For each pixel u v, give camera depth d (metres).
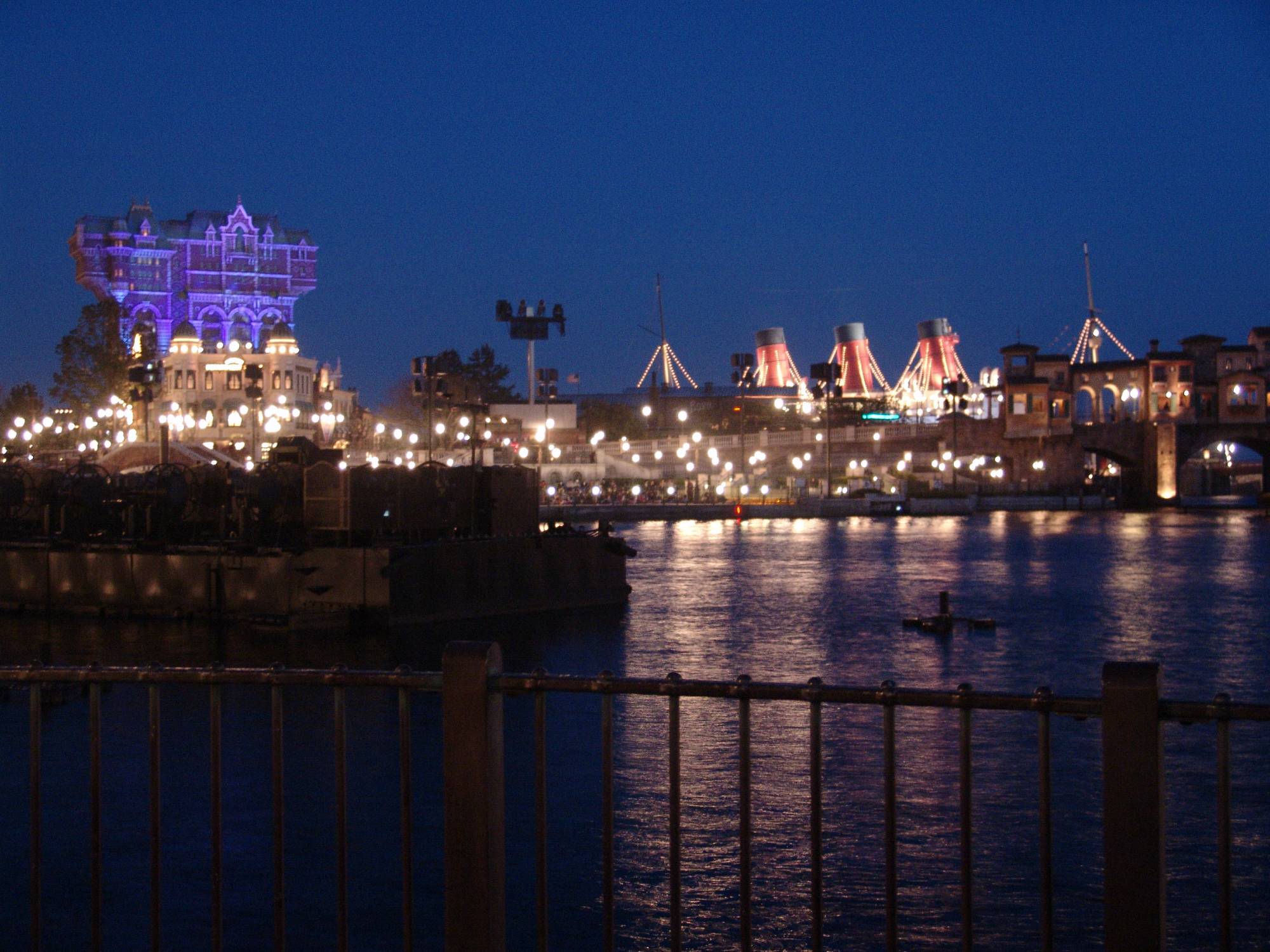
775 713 24.81
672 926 8.09
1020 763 20.56
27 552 43.53
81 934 13.74
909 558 69.81
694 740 22.41
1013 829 17.06
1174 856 16.25
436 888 15.06
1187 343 148.12
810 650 35.00
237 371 115.94
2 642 36.19
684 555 71.81
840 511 119.94
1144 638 37.47
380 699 26.62
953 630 39.38
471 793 7.78
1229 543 82.06
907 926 13.73
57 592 43.03
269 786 19.58
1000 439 145.12
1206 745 21.86
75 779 19.97
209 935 13.65
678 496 122.31
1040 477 144.75
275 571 39.03
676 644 36.22
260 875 15.56
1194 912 14.34
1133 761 7.01
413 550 38.53
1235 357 148.00
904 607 46.00
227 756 21.52
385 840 16.86
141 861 16.08
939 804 18.23
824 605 46.44
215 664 8.51
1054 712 7.29
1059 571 61.25
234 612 39.81
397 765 20.83
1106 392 161.88
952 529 99.62
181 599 40.75
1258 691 28.36
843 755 21.19
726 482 125.75
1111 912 7.01
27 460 90.50
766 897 14.61
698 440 130.12
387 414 153.50
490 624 40.22
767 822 17.47
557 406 128.12
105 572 42.12
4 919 14.14
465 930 7.75
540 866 8.12
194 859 16.17
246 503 40.62
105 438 113.56
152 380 66.75
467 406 57.66
